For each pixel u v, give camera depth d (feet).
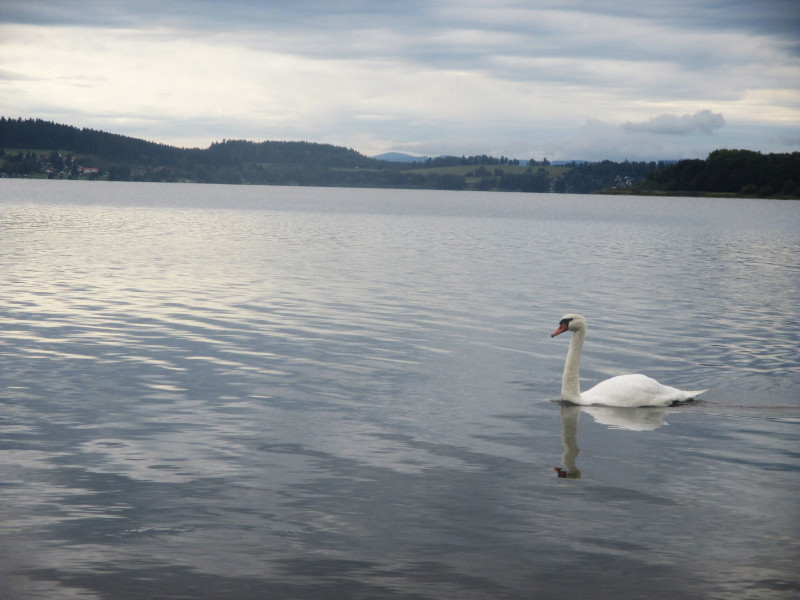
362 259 149.48
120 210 353.10
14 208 337.72
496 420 50.31
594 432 48.24
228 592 29.22
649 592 29.66
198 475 39.88
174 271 122.01
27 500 36.50
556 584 30.14
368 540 33.30
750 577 30.83
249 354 66.59
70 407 50.75
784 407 54.54
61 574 30.19
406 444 45.21
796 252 188.24
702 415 52.65
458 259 154.51
